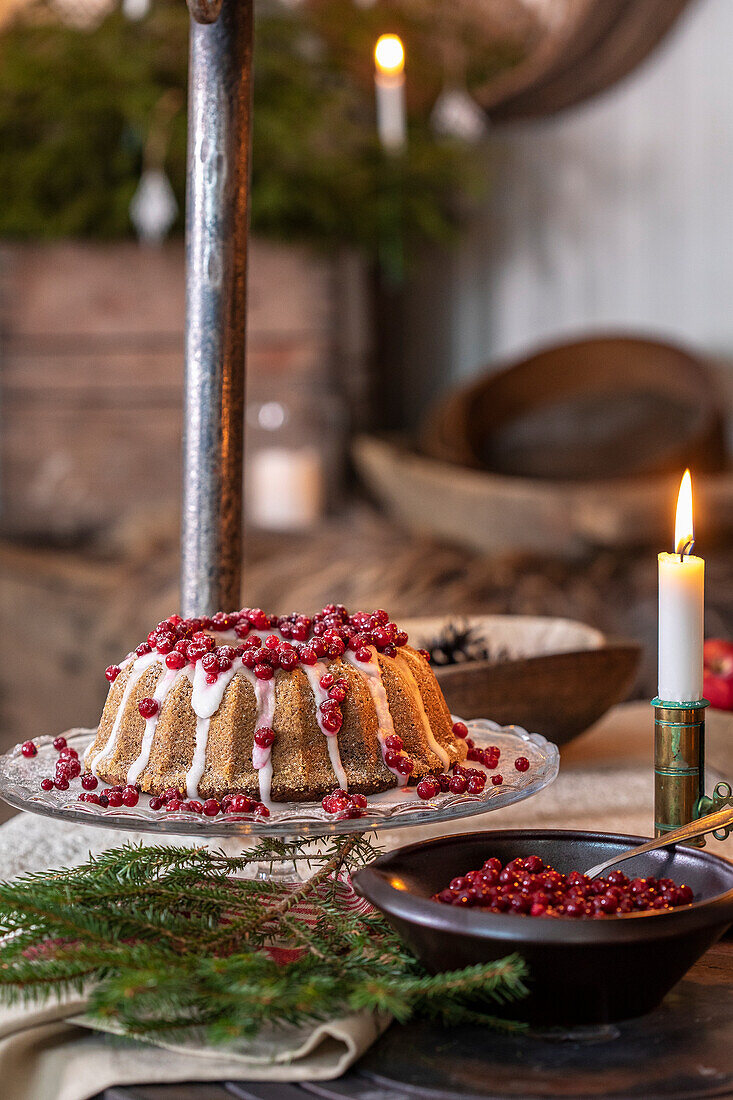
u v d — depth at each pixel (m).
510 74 3.98
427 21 3.88
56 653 3.64
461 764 1.44
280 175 3.70
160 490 3.96
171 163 3.68
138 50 3.57
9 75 3.59
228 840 1.49
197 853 1.33
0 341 3.80
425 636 1.75
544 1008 1.20
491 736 1.54
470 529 3.32
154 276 3.86
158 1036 1.20
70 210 3.69
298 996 1.16
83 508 3.92
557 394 3.75
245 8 1.50
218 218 1.51
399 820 1.32
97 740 1.45
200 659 1.41
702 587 1.33
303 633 1.44
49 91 3.56
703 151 3.78
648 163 3.93
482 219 4.41
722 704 1.66
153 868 1.32
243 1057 1.18
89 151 3.65
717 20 3.68
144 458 3.94
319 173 3.72
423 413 4.63
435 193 4.18
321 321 3.95
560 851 1.28
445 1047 1.20
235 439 1.53
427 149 3.91
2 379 3.82
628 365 3.66
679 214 3.87
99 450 3.91
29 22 3.78
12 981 1.18
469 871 1.27
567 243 4.19
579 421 3.63
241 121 1.50
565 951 1.17
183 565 1.55
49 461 3.88
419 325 4.61
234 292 1.52
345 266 3.97
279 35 3.72
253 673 1.40
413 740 1.43
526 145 4.25
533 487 3.16
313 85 3.77
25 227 3.74
